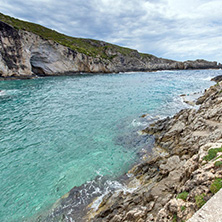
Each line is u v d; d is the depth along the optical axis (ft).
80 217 27.68
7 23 172.96
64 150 47.44
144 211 23.43
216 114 44.52
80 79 201.26
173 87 140.97
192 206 15.61
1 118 69.31
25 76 184.65
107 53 352.08
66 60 238.27
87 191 33.09
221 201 12.19
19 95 107.86
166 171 32.35
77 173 38.32
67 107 84.94
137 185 33.27
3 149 47.62
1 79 159.43
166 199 24.13
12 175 37.96
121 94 115.24
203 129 42.75
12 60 169.89
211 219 10.78
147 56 436.76
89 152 46.39
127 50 406.82
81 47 299.58
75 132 57.88
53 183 35.55
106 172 38.45
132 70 356.79
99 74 274.57
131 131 57.62
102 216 26.68
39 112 77.25
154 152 44.93
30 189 34.19
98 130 59.16
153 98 101.40
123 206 26.84
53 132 57.93
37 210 29.71
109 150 47.21
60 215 28.50
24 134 56.29
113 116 71.82
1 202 31.32
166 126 54.49
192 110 56.44
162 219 17.61
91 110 80.07
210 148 23.16
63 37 307.17
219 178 16.06
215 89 77.56
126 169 39.29
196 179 18.19
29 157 44.32
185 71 339.36
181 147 40.70
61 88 137.39
